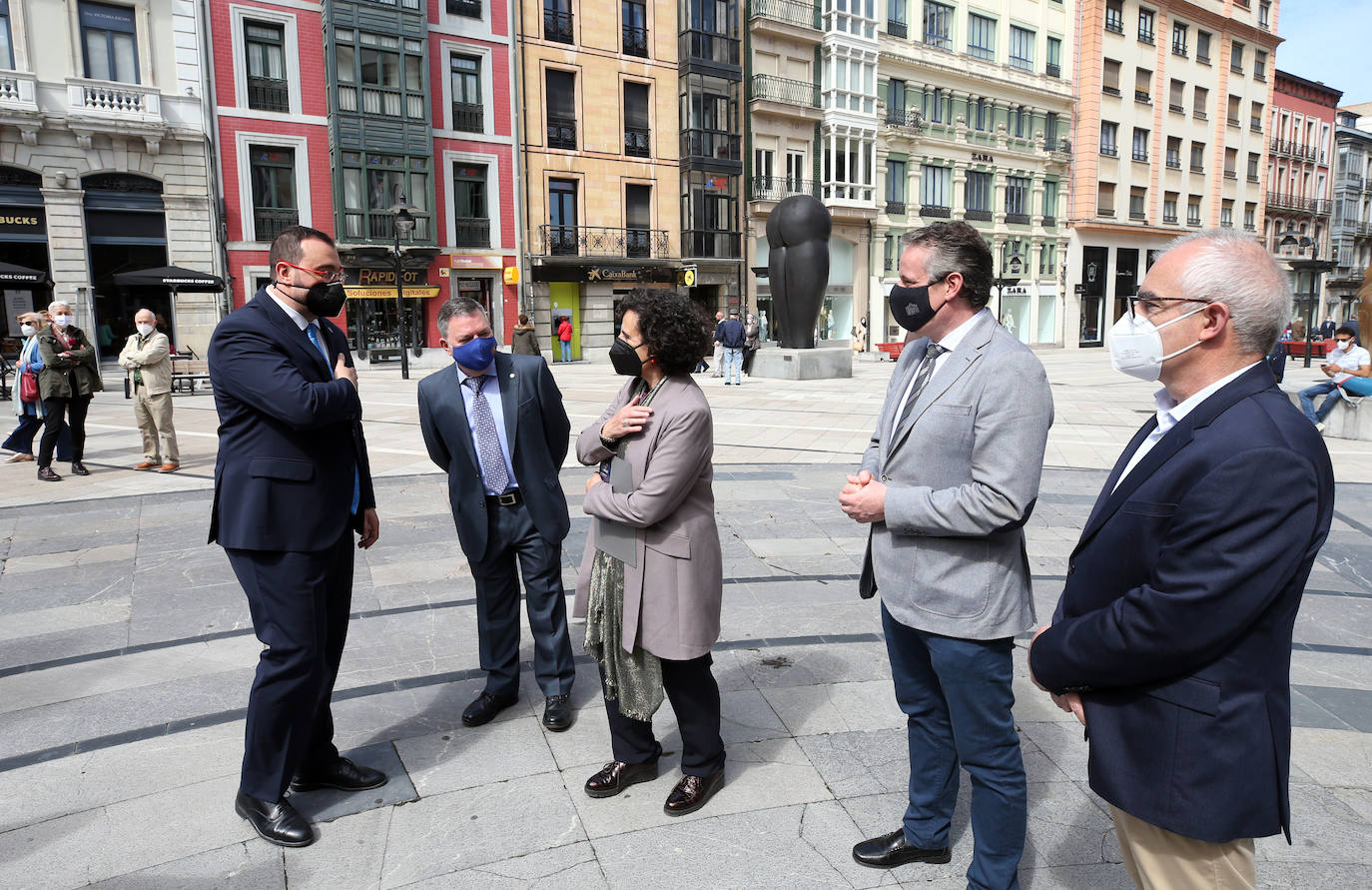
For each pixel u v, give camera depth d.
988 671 2.01
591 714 3.24
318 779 2.70
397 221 18.67
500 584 3.16
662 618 2.44
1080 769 2.80
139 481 7.54
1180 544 1.33
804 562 5.09
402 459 8.55
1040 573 4.95
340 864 2.33
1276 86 48.50
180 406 13.84
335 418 2.39
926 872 2.28
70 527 5.90
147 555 5.24
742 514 6.26
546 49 25.59
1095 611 1.46
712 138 28.61
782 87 30.02
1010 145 36.84
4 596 4.48
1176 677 1.39
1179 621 1.31
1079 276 40.41
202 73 20.20
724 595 4.50
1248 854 1.40
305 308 2.52
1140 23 40.09
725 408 12.94
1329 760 2.83
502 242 25.50
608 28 26.64
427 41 23.22
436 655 3.76
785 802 2.61
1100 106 38.97
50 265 18.80
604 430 2.48
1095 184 39.41
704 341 2.44
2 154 17.92
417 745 2.99
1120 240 41.88
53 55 18.39
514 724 3.16
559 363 26.44
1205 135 44.31
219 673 3.56
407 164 23.16
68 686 3.43
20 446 8.45
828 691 3.37
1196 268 1.42
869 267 33.03
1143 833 1.48
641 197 28.19
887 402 2.30
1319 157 52.16
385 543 5.48
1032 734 3.04
